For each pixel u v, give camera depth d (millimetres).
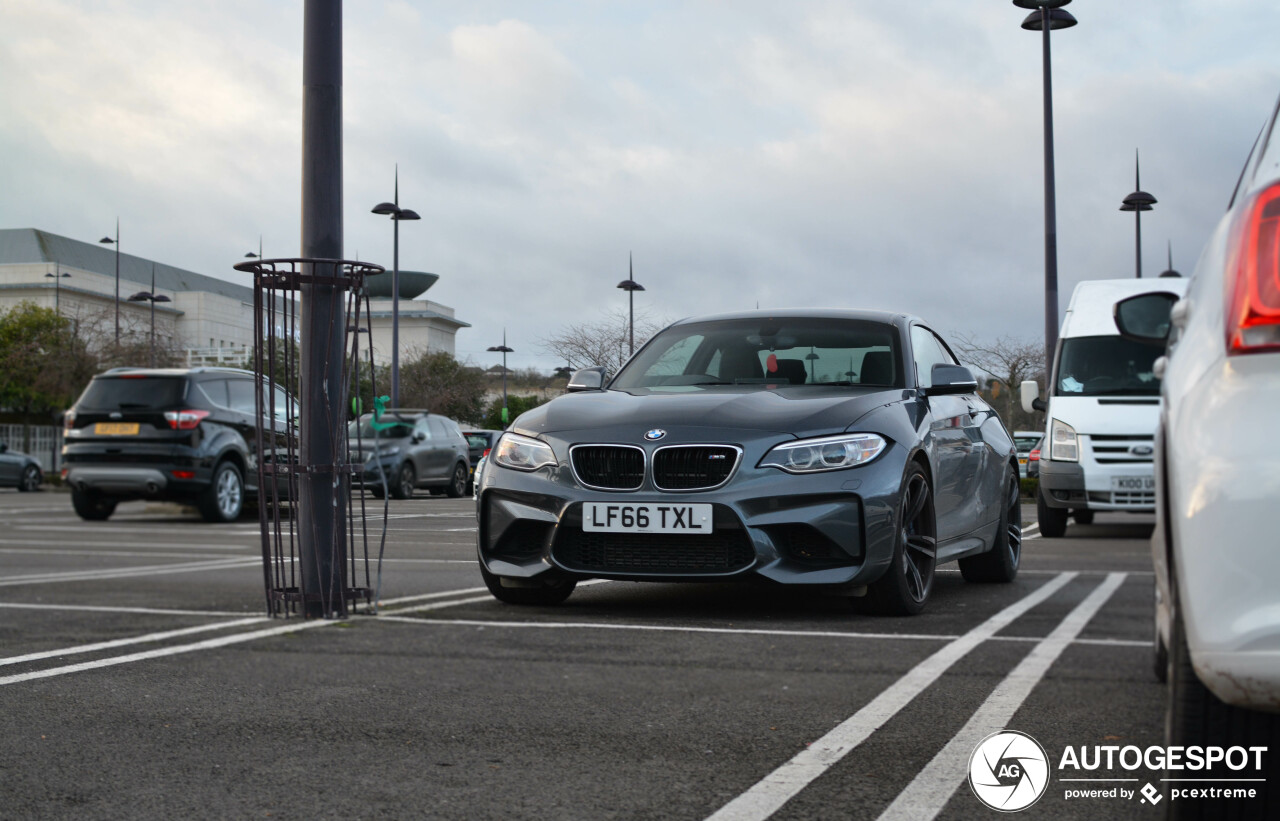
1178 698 2076
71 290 89750
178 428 13766
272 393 5566
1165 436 2213
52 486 30531
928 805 2588
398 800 2635
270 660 4332
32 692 3777
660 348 6758
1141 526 13945
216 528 12938
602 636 4879
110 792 2693
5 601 6129
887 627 5152
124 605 5949
